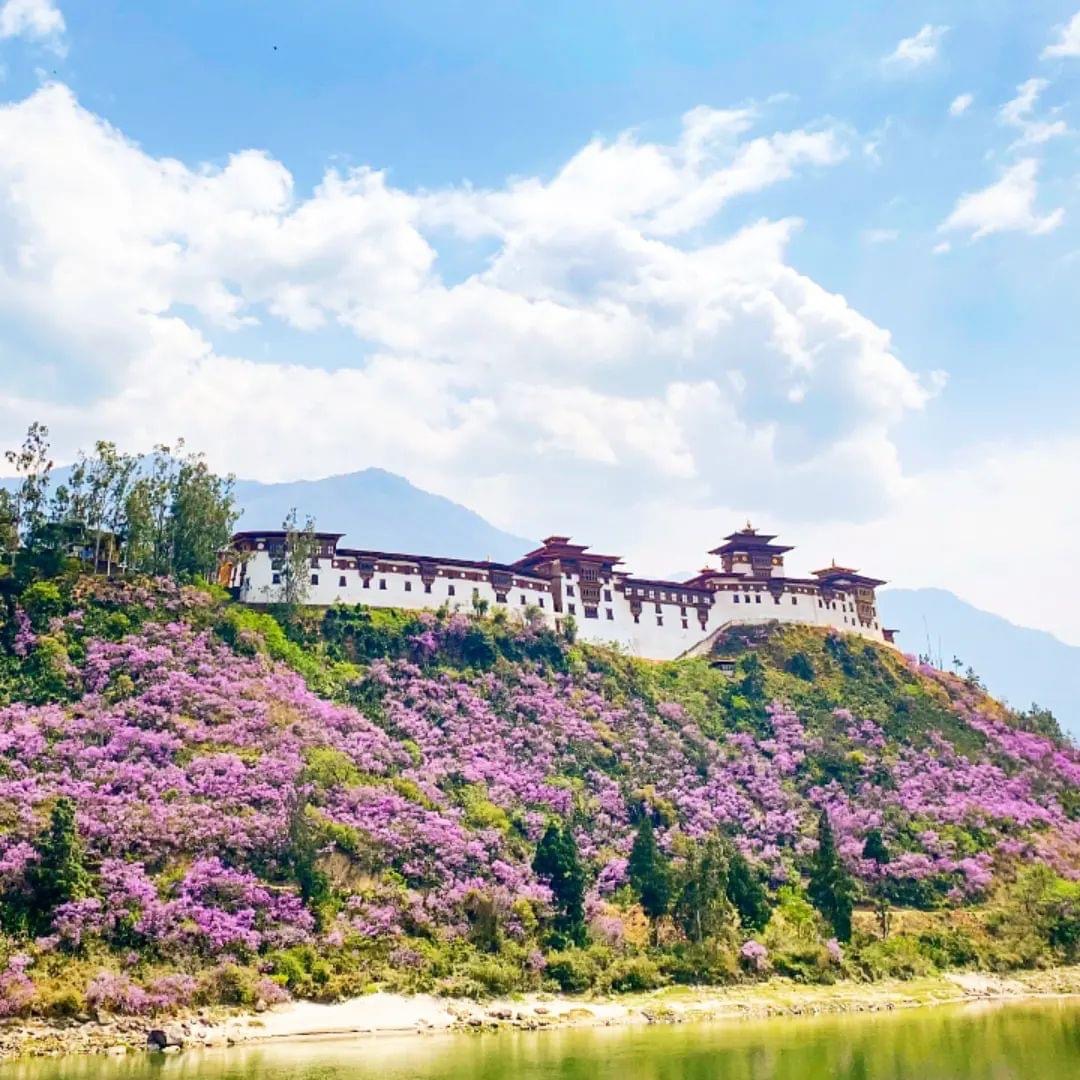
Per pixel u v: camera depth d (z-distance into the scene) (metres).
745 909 113.81
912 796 145.62
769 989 102.44
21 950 80.69
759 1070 67.75
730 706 161.50
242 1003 82.75
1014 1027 86.62
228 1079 62.31
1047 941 122.19
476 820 116.75
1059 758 168.25
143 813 97.88
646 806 131.25
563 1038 80.75
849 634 188.62
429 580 158.12
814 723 161.25
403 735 129.12
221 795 103.62
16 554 134.38
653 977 99.81
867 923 120.69
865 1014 95.12
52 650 119.31
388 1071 65.75
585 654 161.00
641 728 148.50
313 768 112.62
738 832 133.50
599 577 175.12
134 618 129.12
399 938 95.56
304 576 147.75
